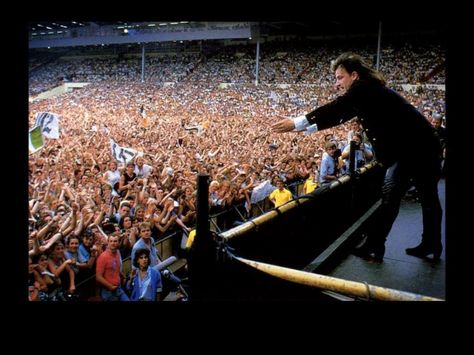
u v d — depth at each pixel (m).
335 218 4.34
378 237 3.35
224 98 35.38
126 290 4.80
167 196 6.47
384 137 3.10
